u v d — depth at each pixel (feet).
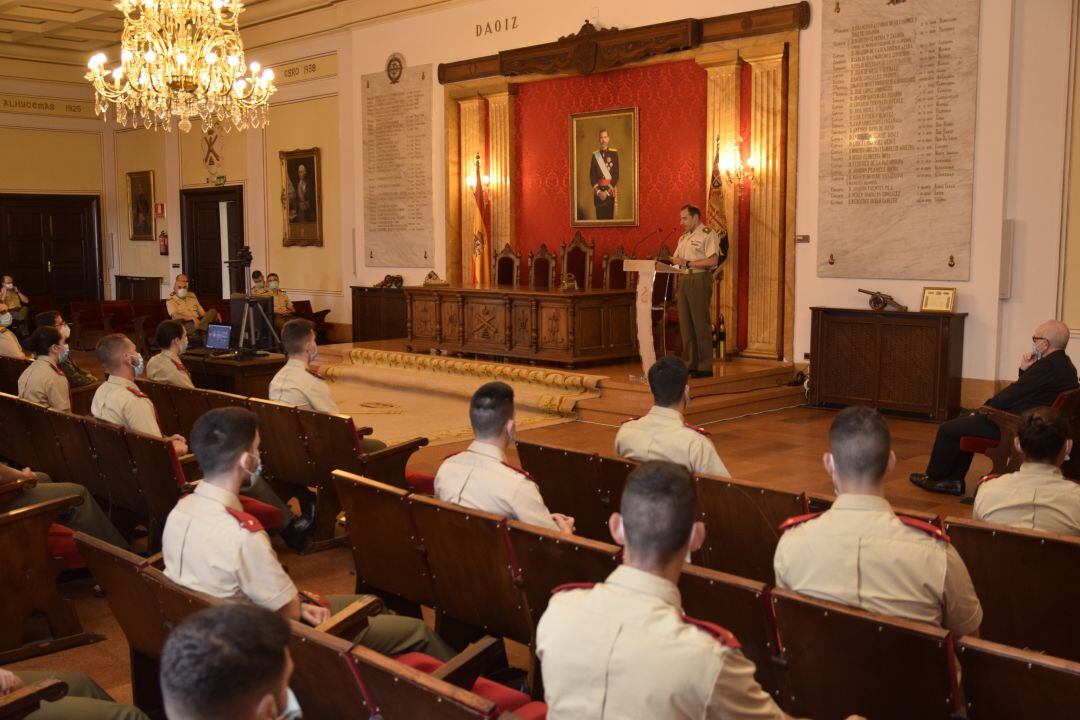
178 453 16.99
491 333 36.52
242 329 29.63
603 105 38.37
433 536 10.84
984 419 19.88
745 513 11.76
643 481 6.24
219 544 8.91
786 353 33.14
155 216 63.62
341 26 47.62
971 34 28.02
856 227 30.83
